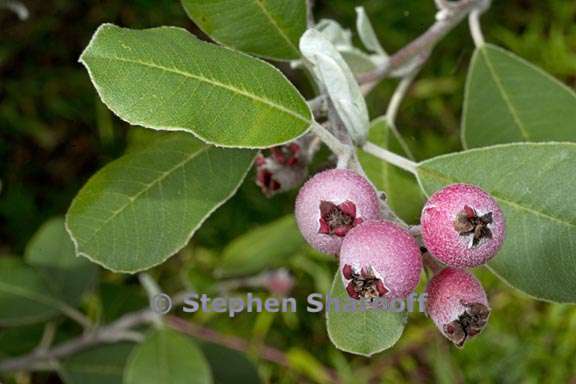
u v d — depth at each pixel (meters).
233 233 0.37
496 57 0.24
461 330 0.17
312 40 0.19
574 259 0.18
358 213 0.17
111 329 0.29
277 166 0.21
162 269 0.37
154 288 0.29
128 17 0.38
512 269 0.19
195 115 0.17
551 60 0.38
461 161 0.19
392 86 0.36
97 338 0.29
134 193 0.20
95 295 0.32
